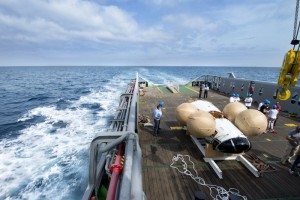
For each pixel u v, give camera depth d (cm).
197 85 3009
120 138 415
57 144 1233
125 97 1338
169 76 6800
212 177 693
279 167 757
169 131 1105
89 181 478
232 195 426
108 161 530
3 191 807
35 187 829
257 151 885
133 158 362
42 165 991
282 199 594
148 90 2527
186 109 956
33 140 1314
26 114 2056
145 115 1389
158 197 597
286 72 649
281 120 1312
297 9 631
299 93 1369
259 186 648
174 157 822
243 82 1962
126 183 271
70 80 6353
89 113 1955
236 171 725
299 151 677
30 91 3841
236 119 799
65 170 943
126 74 8294
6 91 3853
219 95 2188
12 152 1140
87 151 1125
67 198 765
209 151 776
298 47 630
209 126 721
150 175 702
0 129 1559
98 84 4794
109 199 263
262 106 1192
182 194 610
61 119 1784
